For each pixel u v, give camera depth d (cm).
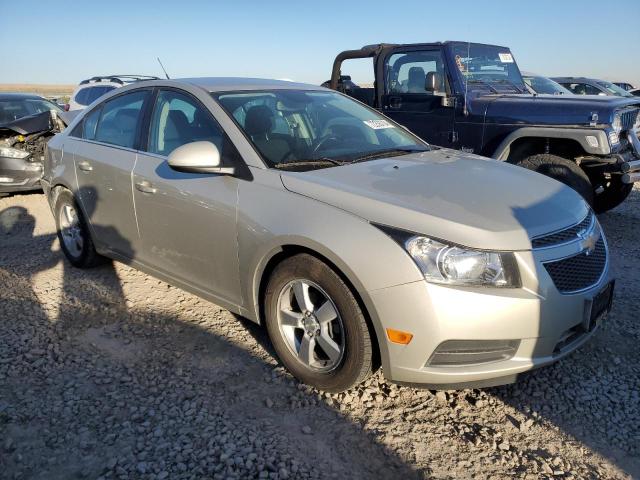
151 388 308
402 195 284
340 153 360
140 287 450
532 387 309
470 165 354
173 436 267
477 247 254
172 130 379
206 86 379
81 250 480
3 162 773
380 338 265
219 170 325
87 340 363
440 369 261
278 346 315
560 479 240
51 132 797
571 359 336
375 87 743
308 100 405
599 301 292
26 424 277
